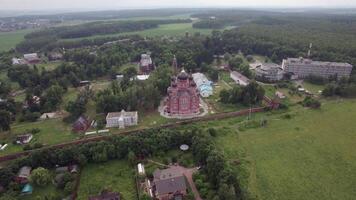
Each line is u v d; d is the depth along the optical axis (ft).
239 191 361.51
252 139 509.76
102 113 622.95
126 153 451.12
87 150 440.45
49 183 397.60
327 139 505.66
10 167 406.00
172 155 460.55
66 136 526.57
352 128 543.39
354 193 372.38
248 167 426.10
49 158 426.51
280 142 498.69
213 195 361.51
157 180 374.02
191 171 420.36
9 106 614.75
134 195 374.22
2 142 510.58
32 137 524.11
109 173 418.92
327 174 410.11
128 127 558.97
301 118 590.96
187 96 591.78
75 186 386.93
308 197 365.61
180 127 553.64
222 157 408.26
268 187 383.04
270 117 600.39
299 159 446.60
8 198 358.84
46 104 634.02
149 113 618.85
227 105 655.76
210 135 517.14
